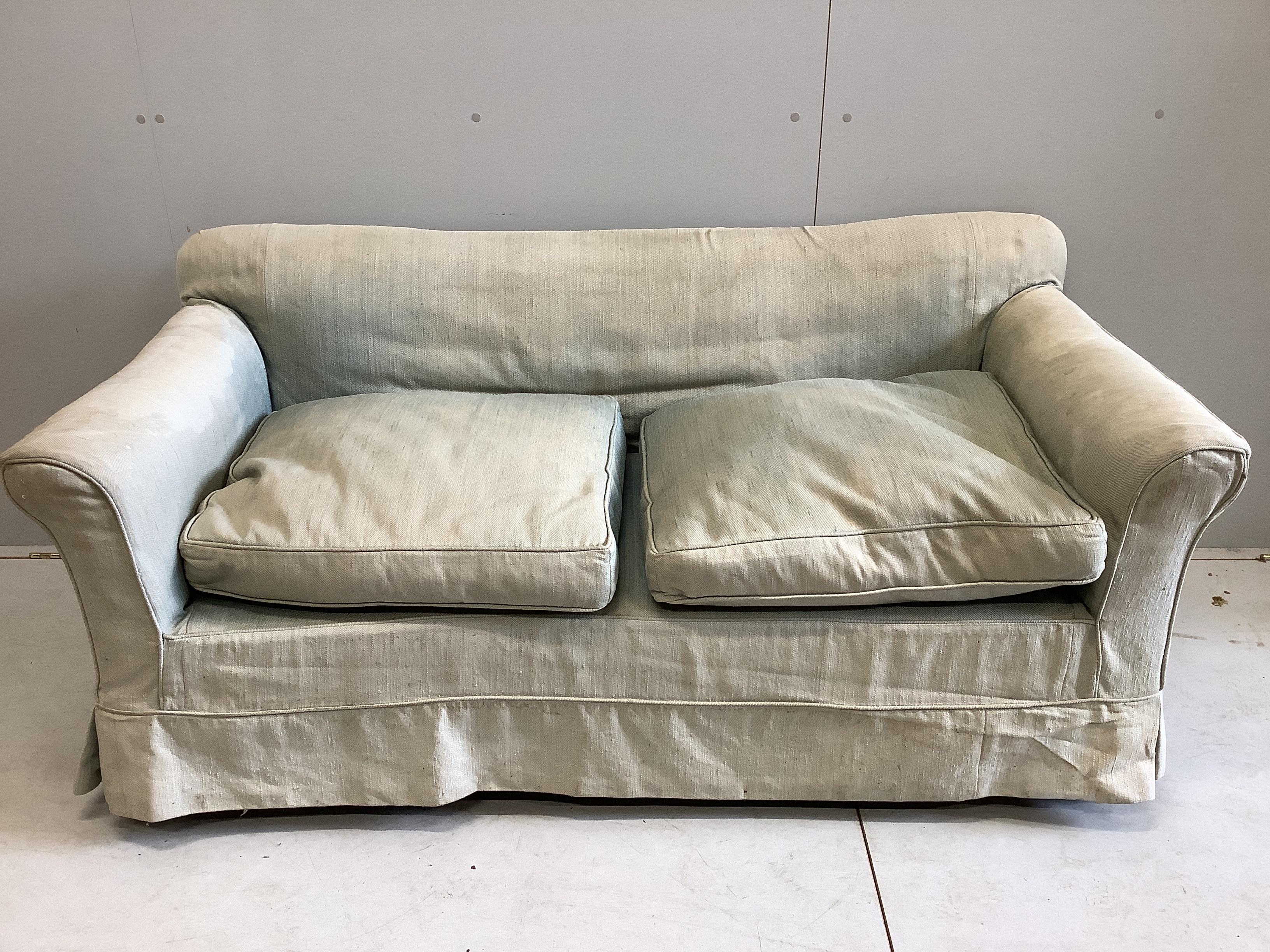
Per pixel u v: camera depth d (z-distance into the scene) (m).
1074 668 1.37
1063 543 1.28
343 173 1.92
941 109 1.87
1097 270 2.00
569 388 1.77
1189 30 1.81
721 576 1.30
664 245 1.76
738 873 1.36
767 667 1.37
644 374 1.76
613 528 1.38
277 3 1.79
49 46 1.82
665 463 1.52
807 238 1.76
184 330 1.62
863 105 1.87
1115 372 1.42
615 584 1.34
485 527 1.32
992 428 1.49
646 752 1.41
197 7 1.79
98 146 1.90
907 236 1.73
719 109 1.87
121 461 1.25
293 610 1.38
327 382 1.77
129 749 1.36
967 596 1.34
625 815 1.47
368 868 1.37
